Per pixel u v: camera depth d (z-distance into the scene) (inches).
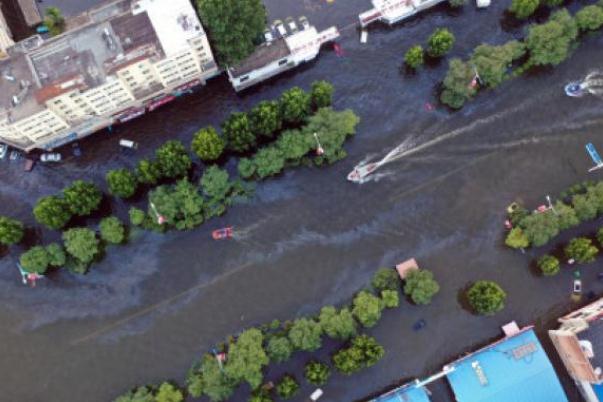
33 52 4832.7
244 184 5492.1
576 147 5639.8
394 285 5187.0
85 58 4803.2
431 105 5693.9
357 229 5472.4
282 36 5590.6
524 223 5231.3
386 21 5807.1
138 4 4896.7
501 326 5310.0
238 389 5172.2
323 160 5516.7
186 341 5275.6
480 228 5472.4
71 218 5408.5
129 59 4734.3
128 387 5191.9
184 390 5167.3
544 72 5757.9
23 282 5349.4
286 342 4931.1
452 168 5580.7
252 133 5251.0
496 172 5580.7
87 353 5251.0
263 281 5383.9
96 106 5128.0
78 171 5551.2
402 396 4938.5
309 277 5393.7
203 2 4790.8
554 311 5354.3
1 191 5511.8
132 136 5605.3
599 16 5502.0
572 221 5187.0
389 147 5615.2
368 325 5073.8
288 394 4948.3
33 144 5285.4
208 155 5251.0
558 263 5251.0
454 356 5265.8
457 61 5403.5
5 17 5708.7
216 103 5674.2
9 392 5191.9
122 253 5403.5
